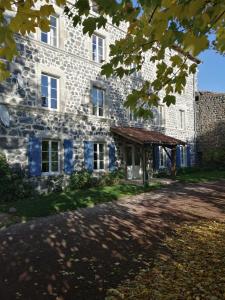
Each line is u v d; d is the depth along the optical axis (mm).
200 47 2145
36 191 12641
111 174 16375
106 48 16406
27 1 2234
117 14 2707
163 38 2521
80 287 4566
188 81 25500
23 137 12242
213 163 25859
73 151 14469
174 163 18828
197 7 2010
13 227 7977
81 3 2588
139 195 13164
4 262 5570
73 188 14023
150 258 5672
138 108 3668
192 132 26000
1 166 11117
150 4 2256
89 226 8086
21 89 12180
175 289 4297
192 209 10289
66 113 14148
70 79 14430
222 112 25938
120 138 17344
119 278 4836
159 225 8164
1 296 4336
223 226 7820
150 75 19891
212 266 5113
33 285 4656
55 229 7781
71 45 14523
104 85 16406
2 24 2148
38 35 12953
